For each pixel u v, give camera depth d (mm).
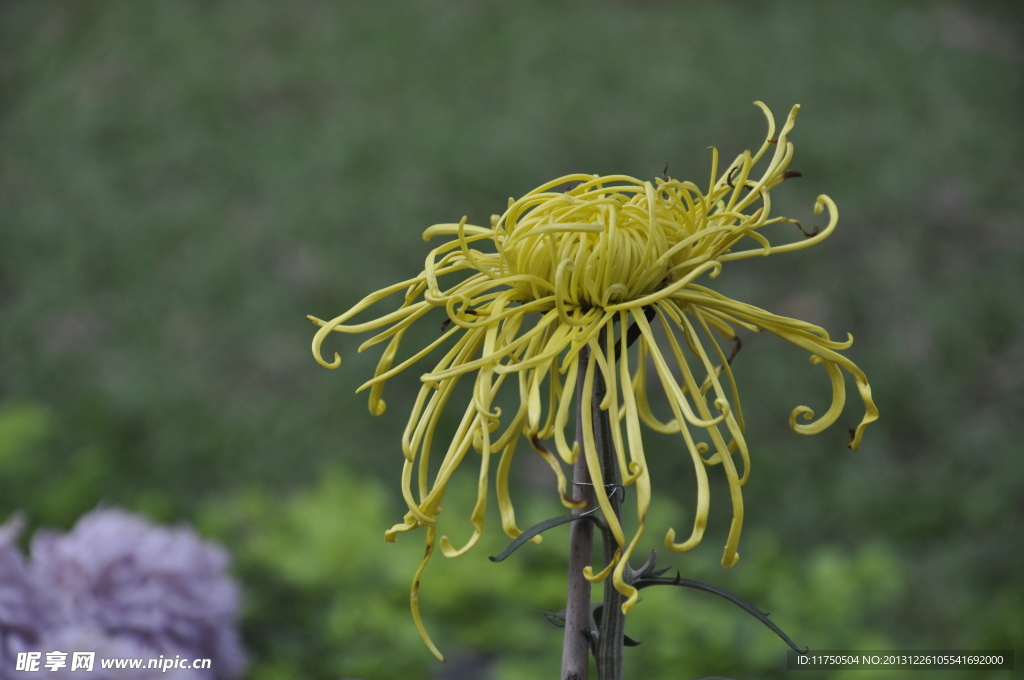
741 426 706
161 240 5098
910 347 4191
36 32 7539
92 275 4855
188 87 6602
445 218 5238
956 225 5098
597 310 694
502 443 679
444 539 667
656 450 3631
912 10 7711
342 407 3898
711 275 736
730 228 701
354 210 5266
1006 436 3699
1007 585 2900
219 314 4535
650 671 1917
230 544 2330
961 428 3754
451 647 1951
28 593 1235
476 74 6785
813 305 4422
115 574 1347
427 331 4113
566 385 647
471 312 717
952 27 7551
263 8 7578
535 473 3494
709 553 2863
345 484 2498
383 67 6879
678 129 6074
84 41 7285
